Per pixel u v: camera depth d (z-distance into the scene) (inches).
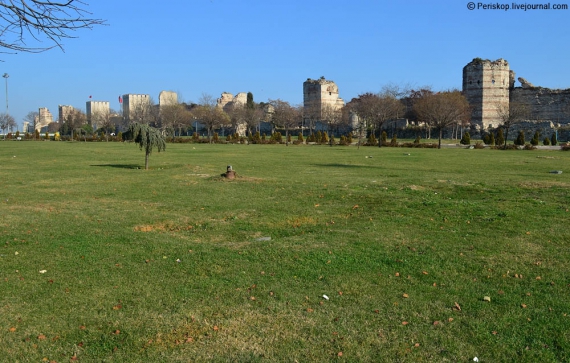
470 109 3061.0
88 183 787.4
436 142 2568.9
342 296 280.7
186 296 279.3
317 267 329.4
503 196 607.2
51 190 711.1
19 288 288.8
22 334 234.5
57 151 1759.4
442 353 219.9
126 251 364.8
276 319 251.3
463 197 618.2
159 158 1384.1
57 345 225.6
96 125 5132.9
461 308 265.0
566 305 268.2
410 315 256.2
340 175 892.6
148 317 252.7
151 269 324.5
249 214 522.6
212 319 251.3
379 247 374.3
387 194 630.5
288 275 314.7
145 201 610.5
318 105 3784.5
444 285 299.1
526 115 2957.7
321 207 559.8
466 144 2305.6
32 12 275.7
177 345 226.5
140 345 226.4
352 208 550.6
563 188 656.4
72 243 385.1
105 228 443.5
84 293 282.5
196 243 395.5
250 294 282.8
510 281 305.4
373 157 1425.9
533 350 221.8
